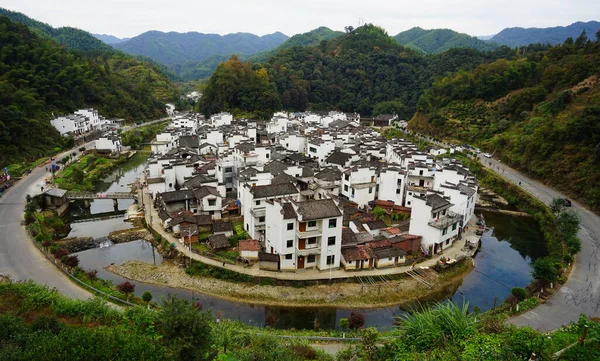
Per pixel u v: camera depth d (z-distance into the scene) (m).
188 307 26.42
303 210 53.69
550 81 141.50
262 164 88.88
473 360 24.59
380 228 65.56
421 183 81.50
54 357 21.14
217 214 72.69
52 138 122.19
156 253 64.12
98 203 88.88
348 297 51.91
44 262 54.47
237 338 36.22
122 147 140.12
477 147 134.38
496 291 55.19
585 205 81.38
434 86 191.00
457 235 68.38
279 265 55.72
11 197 79.50
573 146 93.12
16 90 126.31
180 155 105.69
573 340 28.20
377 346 31.45
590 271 54.84
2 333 26.92
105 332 26.05
